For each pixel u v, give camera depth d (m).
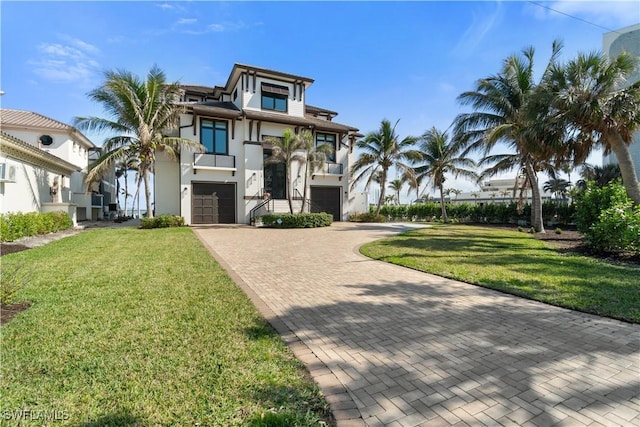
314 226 19.39
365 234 15.47
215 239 13.13
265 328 3.86
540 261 8.12
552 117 11.32
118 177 38.94
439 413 2.36
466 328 4.00
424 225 22.31
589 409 2.40
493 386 2.71
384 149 24.19
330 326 4.05
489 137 15.73
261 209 21.77
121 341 3.39
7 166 12.30
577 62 10.66
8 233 10.42
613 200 8.98
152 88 17.61
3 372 2.74
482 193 50.97
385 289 5.84
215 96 26.38
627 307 4.59
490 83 16.69
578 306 4.68
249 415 2.26
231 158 21.45
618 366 3.04
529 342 3.58
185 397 2.45
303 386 2.66
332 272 7.25
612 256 8.55
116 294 5.10
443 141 27.25
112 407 2.32
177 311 4.37
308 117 26.08
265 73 22.72
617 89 10.60
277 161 20.91
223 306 4.61
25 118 22.05
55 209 16.11
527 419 2.29
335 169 25.16
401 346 3.48
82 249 9.66
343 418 2.29
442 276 6.80
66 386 2.56
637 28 16.19
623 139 10.57
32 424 2.12
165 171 20.77
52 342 3.33
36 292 5.16
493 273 6.83
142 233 14.49
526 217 23.08
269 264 8.12
